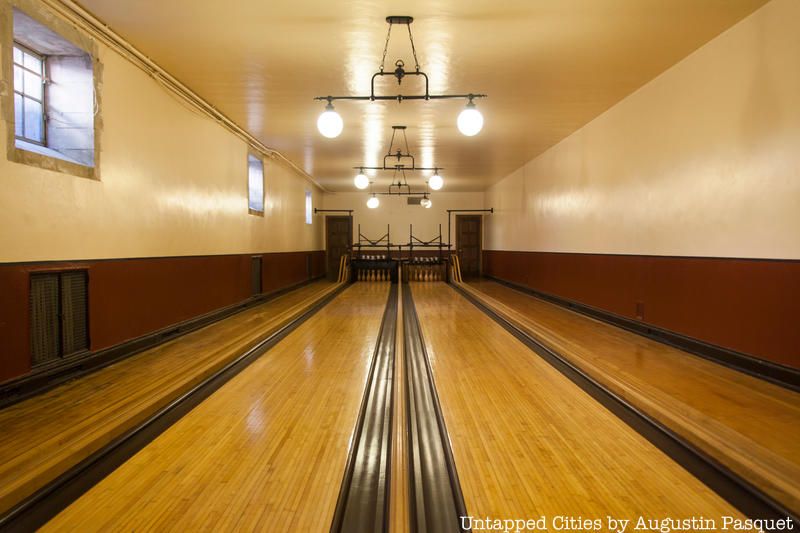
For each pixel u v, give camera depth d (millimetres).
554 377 3732
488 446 2492
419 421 2992
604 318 6133
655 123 4973
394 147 8508
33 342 3227
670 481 2127
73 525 1827
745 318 3729
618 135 5809
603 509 1904
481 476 2176
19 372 3074
